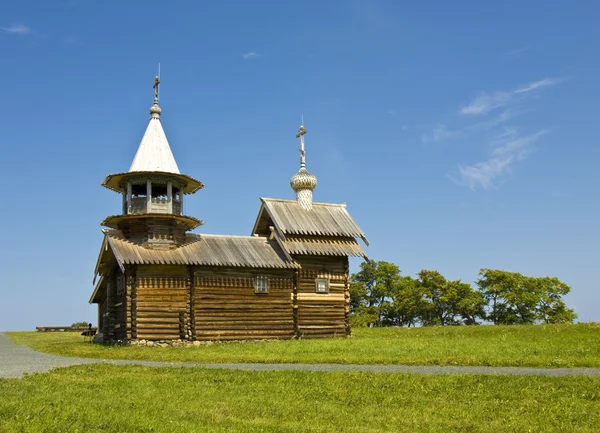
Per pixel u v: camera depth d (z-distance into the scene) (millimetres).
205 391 18203
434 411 15562
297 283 44062
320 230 46312
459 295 89625
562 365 23438
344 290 46000
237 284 41906
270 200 48125
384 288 90438
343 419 14688
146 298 38906
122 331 39875
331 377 20797
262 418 14664
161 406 15664
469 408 15867
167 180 41344
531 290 87062
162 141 42500
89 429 12828
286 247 44125
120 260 37812
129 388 18641
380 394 17781
